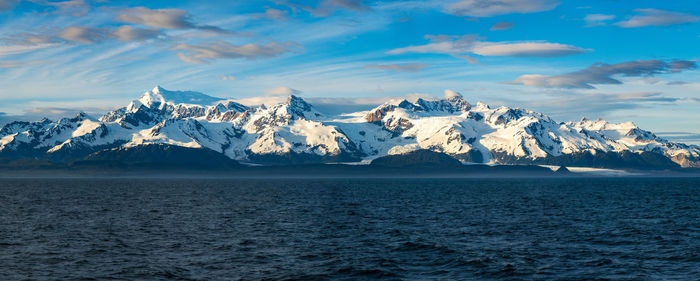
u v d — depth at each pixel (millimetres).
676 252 85000
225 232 107375
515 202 199375
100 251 84750
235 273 70125
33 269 71875
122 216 139500
